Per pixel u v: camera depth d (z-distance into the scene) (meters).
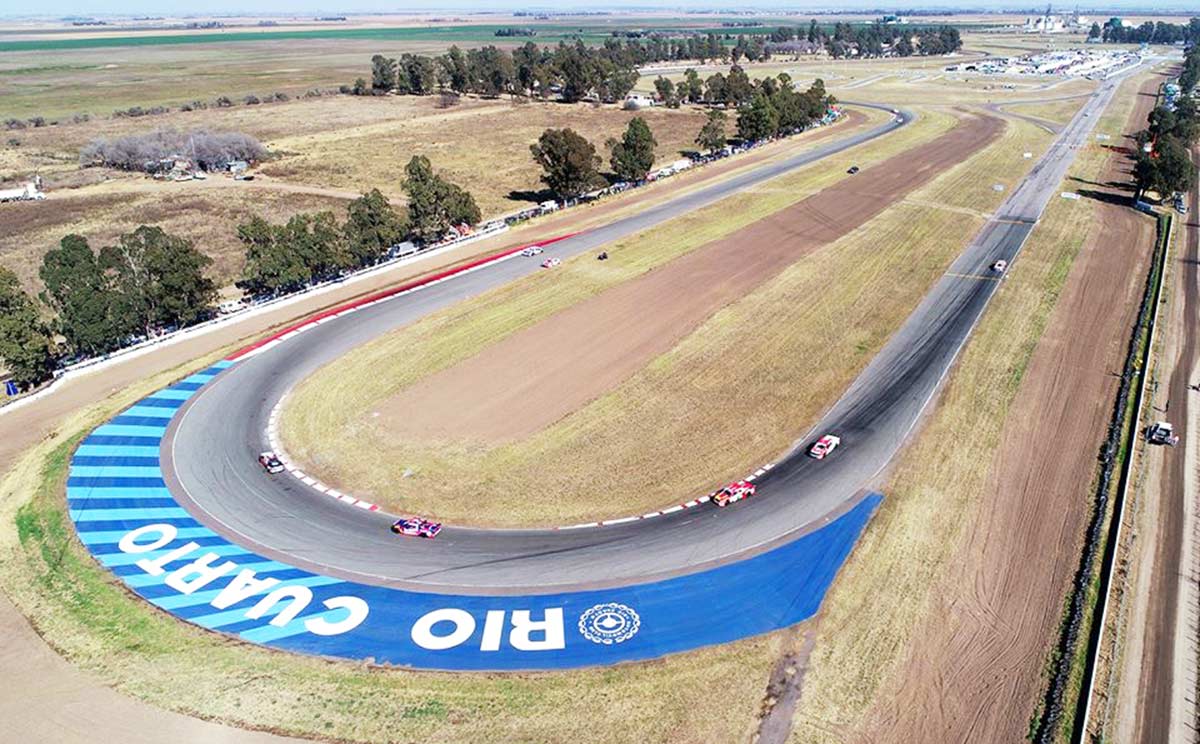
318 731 32.81
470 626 38.28
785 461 52.03
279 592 40.59
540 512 47.19
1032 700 33.97
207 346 70.81
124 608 39.59
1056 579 41.03
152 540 44.81
